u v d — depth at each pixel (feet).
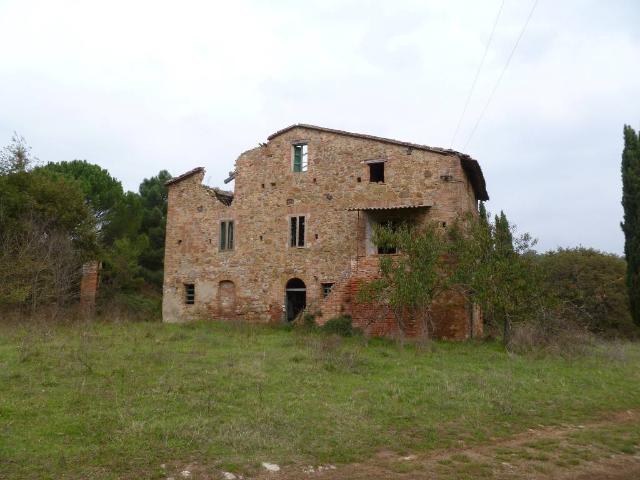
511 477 22.91
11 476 20.08
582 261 121.39
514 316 59.72
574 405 35.42
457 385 37.40
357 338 63.87
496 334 74.13
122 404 28.99
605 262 121.29
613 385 42.09
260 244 82.69
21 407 27.81
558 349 54.39
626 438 29.25
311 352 47.98
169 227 88.99
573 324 62.64
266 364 41.65
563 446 27.30
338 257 77.41
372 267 70.03
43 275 76.07
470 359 50.31
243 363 41.68
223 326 73.46
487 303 57.98
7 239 75.15
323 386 35.58
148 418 26.94
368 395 33.78
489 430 29.25
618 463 25.57
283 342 55.83
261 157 84.84
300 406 30.50
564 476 23.48
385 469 23.07
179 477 20.95
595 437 29.04
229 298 83.76
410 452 25.41
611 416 33.96
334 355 46.03
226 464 22.22
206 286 85.10
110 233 122.52
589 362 50.90
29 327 55.72
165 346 49.73
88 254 94.43
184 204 88.84
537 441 27.86
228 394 31.81
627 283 97.50
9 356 40.91
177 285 86.89
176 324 76.48
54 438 23.91
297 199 81.35
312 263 78.84
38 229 80.84
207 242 86.28
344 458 23.97
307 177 81.25
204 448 23.63
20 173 88.48
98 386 32.37
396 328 67.77
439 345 61.36
